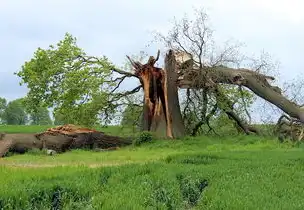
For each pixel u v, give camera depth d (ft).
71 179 48.65
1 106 354.54
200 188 50.08
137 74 147.64
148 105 146.30
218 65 145.89
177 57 146.51
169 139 141.38
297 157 78.64
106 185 47.39
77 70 147.13
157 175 52.85
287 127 146.00
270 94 146.82
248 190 46.01
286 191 46.57
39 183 44.70
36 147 121.49
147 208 38.14
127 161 90.12
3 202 38.55
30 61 151.33
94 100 144.56
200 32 144.36
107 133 147.64
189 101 148.87
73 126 132.67
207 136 146.92
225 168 61.36
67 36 153.58
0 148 113.70
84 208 38.50
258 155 82.64
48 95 148.56
